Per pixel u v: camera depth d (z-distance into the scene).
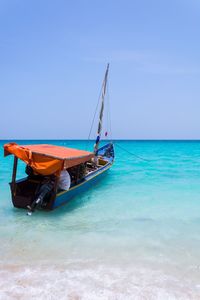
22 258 5.81
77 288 4.70
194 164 25.52
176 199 11.30
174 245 6.66
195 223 8.30
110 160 18.69
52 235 7.17
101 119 16.02
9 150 8.51
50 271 5.26
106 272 5.29
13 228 7.61
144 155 38.81
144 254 6.14
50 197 8.58
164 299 4.46
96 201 10.89
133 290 4.69
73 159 8.58
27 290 4.58
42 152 8.37
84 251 6.23
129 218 8.77
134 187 13.92
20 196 8.82
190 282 5.00
